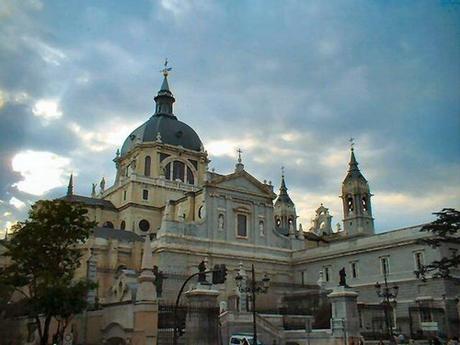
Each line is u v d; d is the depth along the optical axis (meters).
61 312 39.34
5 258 62.28
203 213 81.12
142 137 100.81
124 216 91.50
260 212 87.62
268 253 85.31
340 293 44.38
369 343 47.16
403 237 70.69
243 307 58.19
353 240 78.69
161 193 94.12
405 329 63.12
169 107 109.62
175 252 74.12
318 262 82.88
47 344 40.25
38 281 47.25
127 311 39.66
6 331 46.34
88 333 44.31
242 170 86.88
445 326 60.75
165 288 67.69
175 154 100.50
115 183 101.75
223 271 31.08
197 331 34.03
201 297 34.81
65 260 47.78
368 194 104.88
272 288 69.25
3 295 46.28
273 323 52.38
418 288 66.50
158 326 39.88
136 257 74.25
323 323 52.66
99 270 70.94
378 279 72.31
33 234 44.75
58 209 46.16
